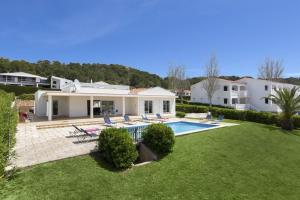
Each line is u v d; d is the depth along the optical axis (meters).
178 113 32.06
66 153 10.30
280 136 19.42
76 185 7.84
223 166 11.14
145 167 10.06
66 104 27.77
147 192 8.12
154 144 11.60
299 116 25.11
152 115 30.69
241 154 13.27
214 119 29.22
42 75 93.62
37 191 7.13
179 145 13.42
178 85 67.62
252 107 54.91
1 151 6.47
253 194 8.98
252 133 18.78
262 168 11.70
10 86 52.19
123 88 32.97
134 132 12.72
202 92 57.00
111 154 9.68
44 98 28.03
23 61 98.31
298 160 13.86
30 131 16.39
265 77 64.25
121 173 9.24
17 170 8.06
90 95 25.22
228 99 52.03
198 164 10.96
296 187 10.15
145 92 30.92
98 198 7.36
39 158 9.48
